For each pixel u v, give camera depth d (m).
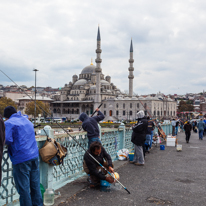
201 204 5.89
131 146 14.66
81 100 136.88
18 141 4.87
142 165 10.33
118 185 7.14
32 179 5.23
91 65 157.25
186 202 6.01
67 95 145.88
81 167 8.56
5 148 5.32
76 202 5.91
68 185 7.24
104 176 6.97
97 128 8.35
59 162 6.07
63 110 145.38
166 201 6.05
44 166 6.30
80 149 8.49
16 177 4.96
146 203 5.90
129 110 117.38
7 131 4.68
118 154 11.66
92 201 5.99
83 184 7.35
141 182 7.70
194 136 27.89
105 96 133.38
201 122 23.44
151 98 111.62
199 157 12.59
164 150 15.30
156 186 7.29
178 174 8.81
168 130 29.30
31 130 5.16
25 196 4.94
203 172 9.16
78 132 8.16
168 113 127.62
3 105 99.56
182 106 165.12
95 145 7.04
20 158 4.88
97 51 110.88
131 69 120.06
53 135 6.55
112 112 122.94
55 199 6.06
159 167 9.98
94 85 141.00
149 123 14.15
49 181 6.38
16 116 5.13
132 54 120.00
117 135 12.23
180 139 23.67
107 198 6.21
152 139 17.00
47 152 6.00
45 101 137.75
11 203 5.59
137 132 10.26
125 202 5.95
